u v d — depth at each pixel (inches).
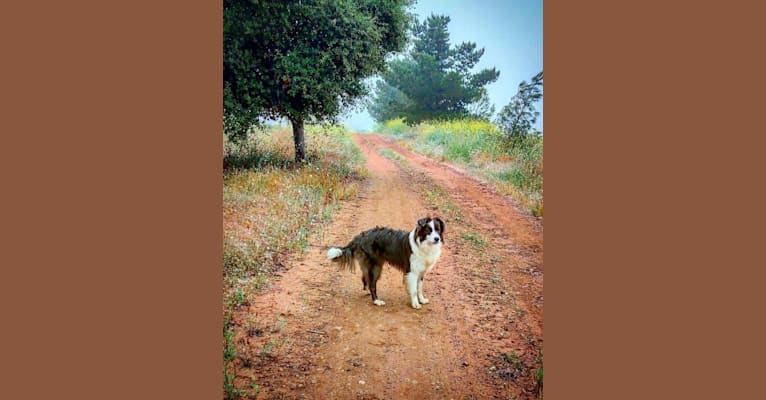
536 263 192.9
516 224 241.6
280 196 236.2
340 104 352.8
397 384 120.6
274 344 131.8
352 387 118.5
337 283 172.4
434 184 330.3
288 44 306.8
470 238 217.9
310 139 432.8
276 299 155.0
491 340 140.7
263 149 333.7
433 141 478.3
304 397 114.0
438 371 126.2
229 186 231.8
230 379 117.2
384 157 472.1
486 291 169.3
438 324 148.3
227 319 137.9
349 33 323.0
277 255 186.4
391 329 144.3
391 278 182.4
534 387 122.7
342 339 137.6
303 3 300.7
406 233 160.2
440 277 179.8
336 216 241.0
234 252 173.2
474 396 118.2
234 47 279.6
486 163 374.6
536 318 151.8
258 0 279.7
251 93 294.2
